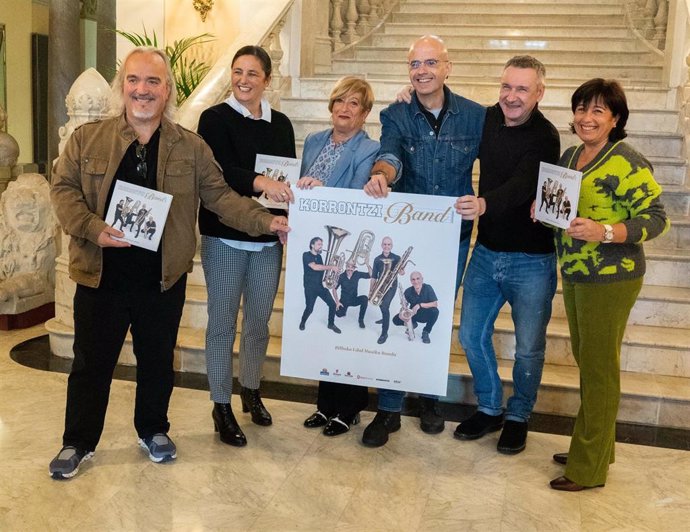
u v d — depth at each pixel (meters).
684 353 4.34
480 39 8.27
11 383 4.45
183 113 5.47
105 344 3.31
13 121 11.78
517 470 3.52
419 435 3.89
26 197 5.69
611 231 3.02
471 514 3.10
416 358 3.51
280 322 4.89
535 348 3.65
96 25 9.78
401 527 2.98
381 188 3.38
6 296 5.44
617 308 3.17
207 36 7.80
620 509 3.18
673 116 5.96
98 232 3.10
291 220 3.49
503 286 3.65
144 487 3.24
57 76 7.35
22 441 3.65
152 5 7.89
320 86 6.81
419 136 3.57
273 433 3.84
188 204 3.30
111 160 3.16
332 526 2.97
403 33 8.62
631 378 4.32
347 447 3.71
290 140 3.74
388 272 3.47
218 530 2.92
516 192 3.35
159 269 3.30
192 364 4.74
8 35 11.47
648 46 7.77
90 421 3.37
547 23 8.55
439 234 3.40
